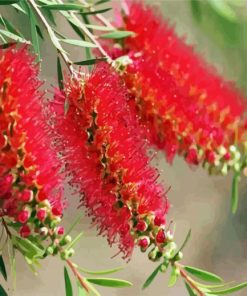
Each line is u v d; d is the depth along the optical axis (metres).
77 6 0.55
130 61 0.55
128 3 0.57
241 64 0.98
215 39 0.71
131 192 0.52
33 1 0.54
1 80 0.49
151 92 0.55
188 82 0.56
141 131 0.55
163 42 0.56
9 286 1.24
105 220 0.52
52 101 0.53
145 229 0.52
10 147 0.49
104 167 0.52
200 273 0.53
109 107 0.53
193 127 0.56
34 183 0.50
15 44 0.50
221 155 0.56
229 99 0.57
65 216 1.29
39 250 0.51
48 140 0.50
